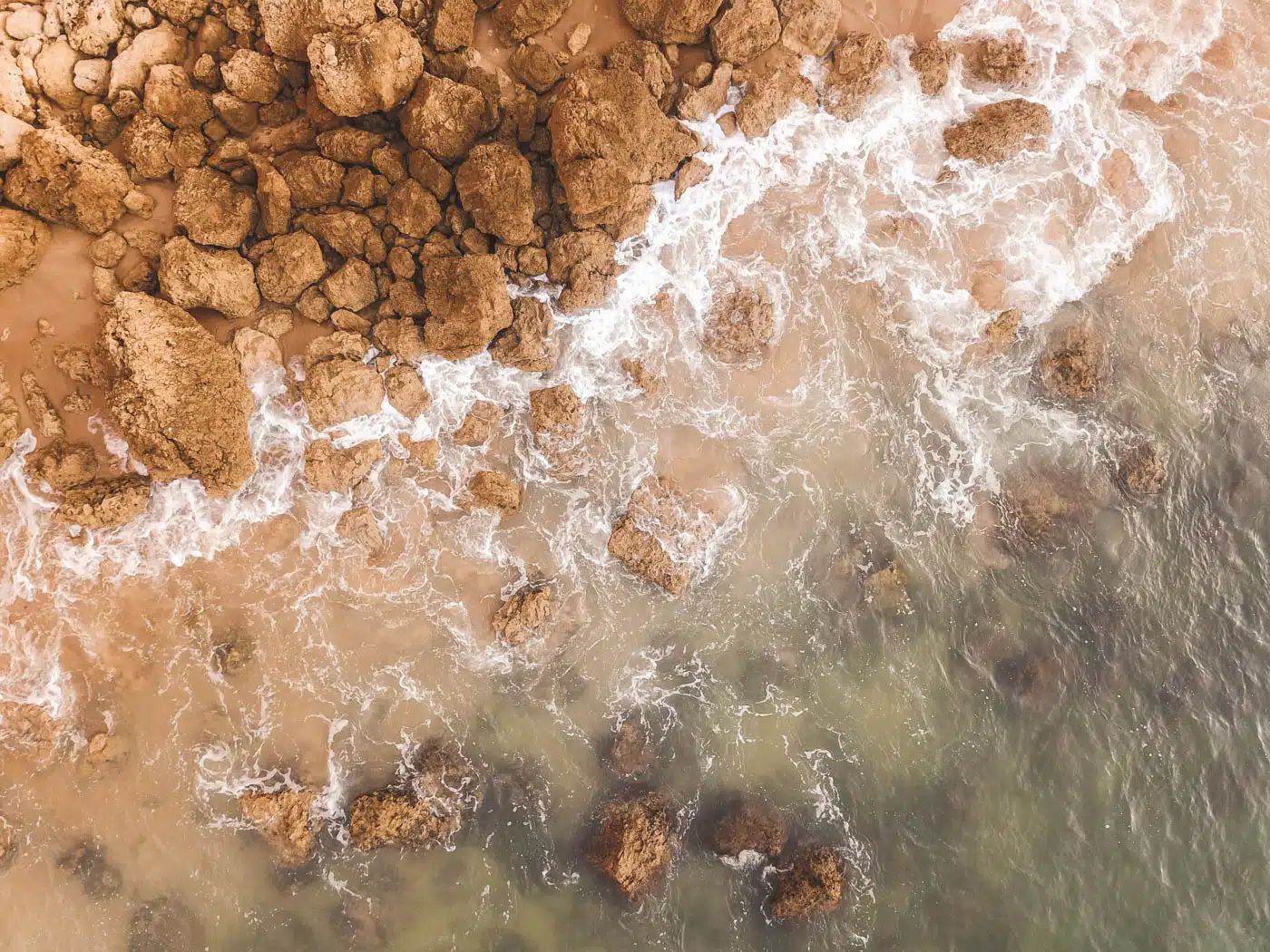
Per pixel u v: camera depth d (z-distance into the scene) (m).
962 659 13.86
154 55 12.20
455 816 13.14
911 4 13.86
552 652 13.52
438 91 12.05
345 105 12.17
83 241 12.66
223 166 12.71
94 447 13.10
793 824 13.36
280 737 13.12
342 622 13.37
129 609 13.15
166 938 12.77
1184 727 13.81
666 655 13.70
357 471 13.33
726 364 14.05
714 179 13.91
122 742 12.99
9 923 12.69
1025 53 13.90
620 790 13.38
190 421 12.05
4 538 13.01
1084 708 13.81
